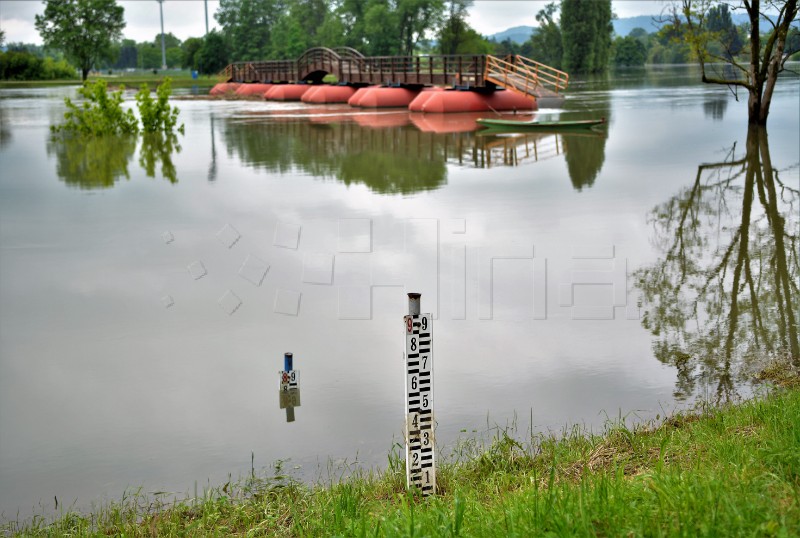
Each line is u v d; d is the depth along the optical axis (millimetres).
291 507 5586
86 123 33031
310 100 56875
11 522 6055
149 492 6500
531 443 6930
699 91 60656
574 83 78938
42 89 83062
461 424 7531
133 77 113375
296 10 123062
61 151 27484
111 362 9383
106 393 8562
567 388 8375
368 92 50062
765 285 11719
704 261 13031
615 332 9984
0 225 15930
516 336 9938
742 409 6816
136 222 16141
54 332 10336
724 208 17078
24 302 11492
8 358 9531
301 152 27188
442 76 47781
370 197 18688
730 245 14000
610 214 16578
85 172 22656
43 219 16453
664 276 12250
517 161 24656
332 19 112812
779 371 8578
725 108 42781
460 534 4301
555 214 16625
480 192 19281
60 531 5750
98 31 99688
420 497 5406
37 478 6832
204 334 10242
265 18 122938
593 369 8867
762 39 33094
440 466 6281
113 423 7852
